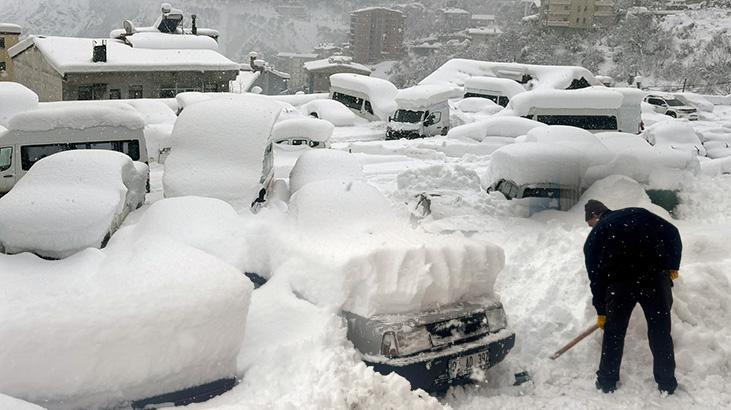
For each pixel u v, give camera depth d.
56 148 11.46
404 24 150.50
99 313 3.56
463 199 9.28
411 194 9.84
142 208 9.45
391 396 3.83
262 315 4.72
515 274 6.60
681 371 5.04
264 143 8.95
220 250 5.50
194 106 9.38
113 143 11.85
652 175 9.30
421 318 4.45
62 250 6.27
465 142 20.67
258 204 8.52
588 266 4.93
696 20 91.50
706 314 5.61
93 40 39.06
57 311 3.51
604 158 9.39
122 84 34.88
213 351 3.89
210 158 8.68
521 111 24.27
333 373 4.01
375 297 4.44
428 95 25.05
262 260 5.46
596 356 5.26
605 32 100.44
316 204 5.59
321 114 27.34
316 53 157.00
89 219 6.54
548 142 10.65
